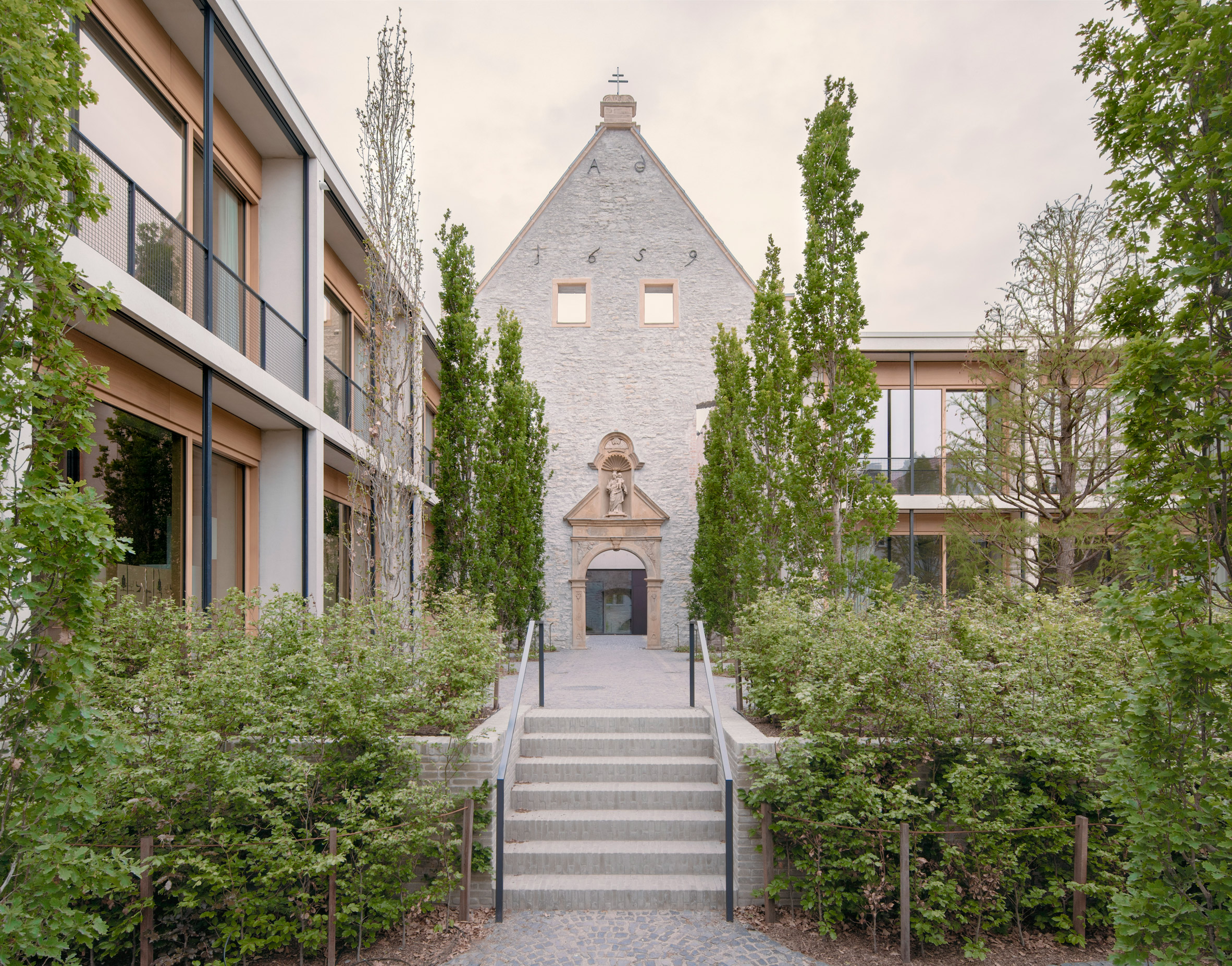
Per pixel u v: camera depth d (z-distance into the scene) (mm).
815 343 10875
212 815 5016
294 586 10445
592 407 20688
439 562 13062
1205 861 3180
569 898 5816
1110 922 5328
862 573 10234
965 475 14531
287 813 5277
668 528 20188
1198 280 3191
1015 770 5664
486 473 13539
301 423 10211
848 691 5633
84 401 3234
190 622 6145
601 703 9023
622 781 7066
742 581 13539
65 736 3084
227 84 9008
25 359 3090
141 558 7840
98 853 4621
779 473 13102
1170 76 3355
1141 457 3443
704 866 6117
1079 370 12891
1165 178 3377
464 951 5156
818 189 10828
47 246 3127
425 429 19047
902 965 4961
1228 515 3258
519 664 14344
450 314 13586
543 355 20781
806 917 5645
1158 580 3363
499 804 5711
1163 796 3285
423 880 5836
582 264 21031
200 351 7309
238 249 10195
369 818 5484
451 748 5992
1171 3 3260
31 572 2986
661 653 17250
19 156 2955
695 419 20578
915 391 18578
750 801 5758
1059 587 9977
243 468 10367
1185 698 3221
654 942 5254
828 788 5668
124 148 7344
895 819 5484
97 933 3293
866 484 10414
